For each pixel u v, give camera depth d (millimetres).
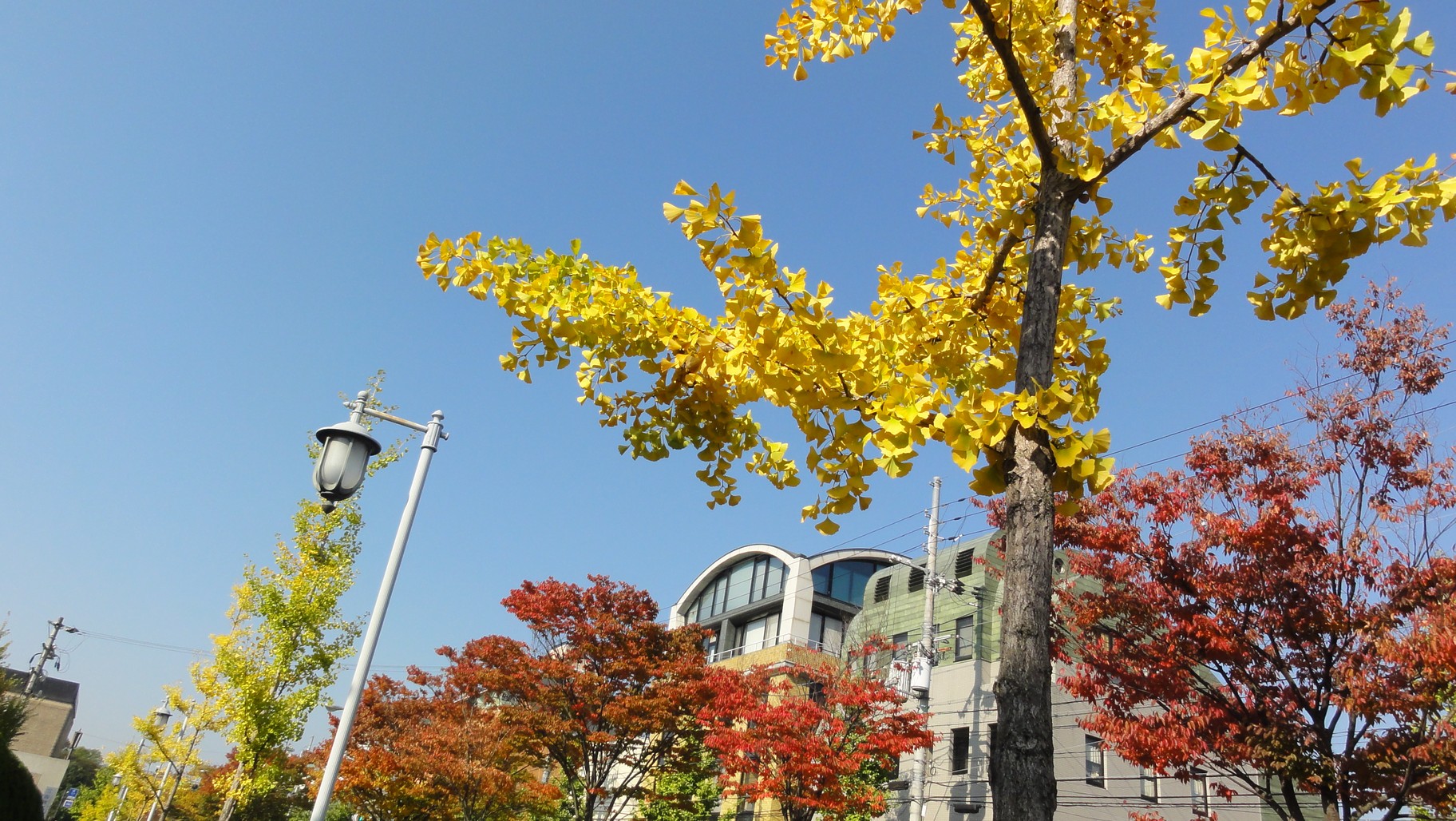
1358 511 7953
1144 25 3691
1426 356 7824
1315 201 2926
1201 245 3439
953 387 3676
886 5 3186
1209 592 7715
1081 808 15930
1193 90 2826
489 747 16391
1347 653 7266
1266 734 7137
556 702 16562
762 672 18078
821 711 14828
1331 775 6852
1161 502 8414
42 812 4160
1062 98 3361
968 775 17484
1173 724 7852
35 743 53500
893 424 2607
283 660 15133
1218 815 17156
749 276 2744
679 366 3377
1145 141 2980
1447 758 6191
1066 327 3805
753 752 14977
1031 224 3502
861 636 22172
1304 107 2580
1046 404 2543
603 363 3547
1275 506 7668
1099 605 8539
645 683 17234
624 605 17656
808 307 2691
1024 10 3547
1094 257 3705
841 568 28734
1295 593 7426
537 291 3158
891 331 2984
